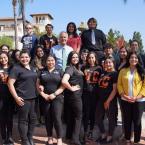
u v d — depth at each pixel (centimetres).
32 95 420
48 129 442
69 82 440
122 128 471
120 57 489
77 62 446
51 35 543
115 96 452
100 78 452
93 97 455
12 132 499
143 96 430
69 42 542
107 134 464
